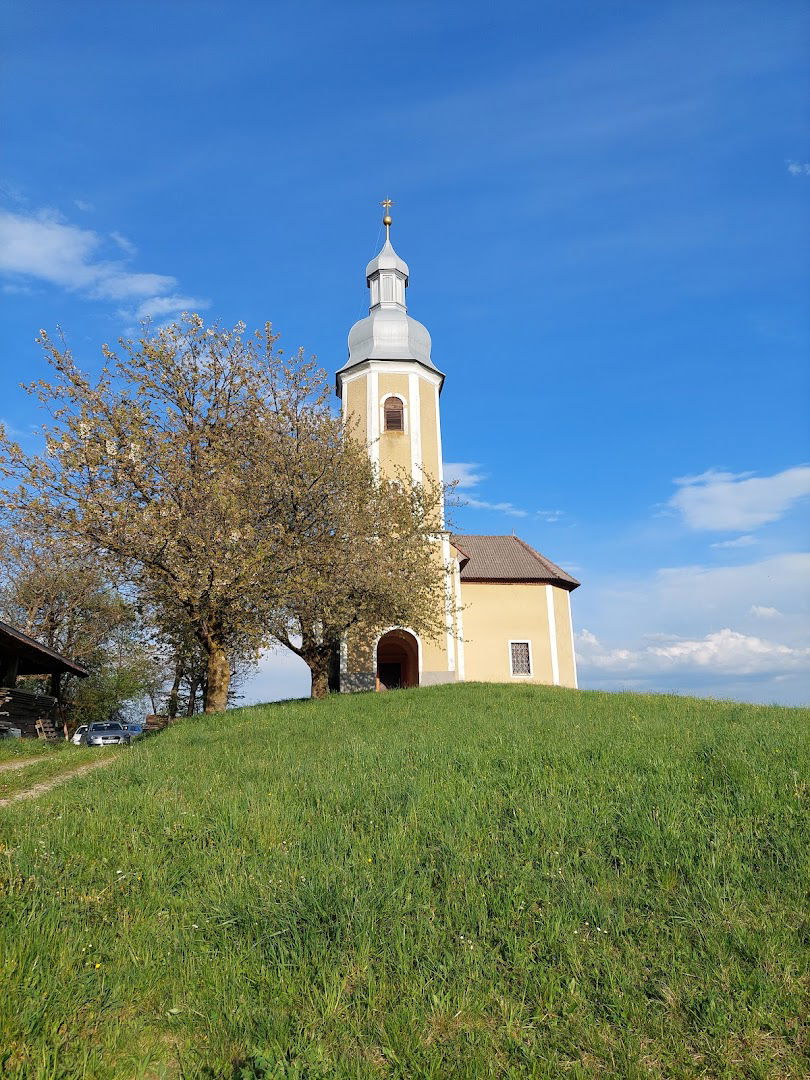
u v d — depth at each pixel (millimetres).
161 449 19516
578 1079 4086
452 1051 4324
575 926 5508
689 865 6281
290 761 11391
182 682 43156
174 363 21281
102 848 7305
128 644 42781
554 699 19750
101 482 18938
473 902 5844
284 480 22047
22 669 29938
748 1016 4535
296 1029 4492
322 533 23266
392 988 4883
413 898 5977
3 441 18422
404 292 35906
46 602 39562
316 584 21641
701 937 5316
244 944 5488
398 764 10258
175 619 22422
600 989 4852
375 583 23875
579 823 7246
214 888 6262
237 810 8219
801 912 5559
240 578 19516
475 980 4926
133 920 5824
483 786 8695
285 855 6816
